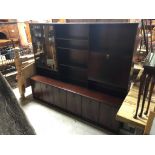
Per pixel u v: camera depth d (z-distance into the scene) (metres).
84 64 3.12
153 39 2.85
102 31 2.58
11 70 4.44
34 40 3.57
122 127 2.55
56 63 3.39
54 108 3.42
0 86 0.54
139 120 1.52
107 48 2.62
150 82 1.45
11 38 5.14
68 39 3.05
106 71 2.74
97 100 2.63
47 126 2.86
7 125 0.55
